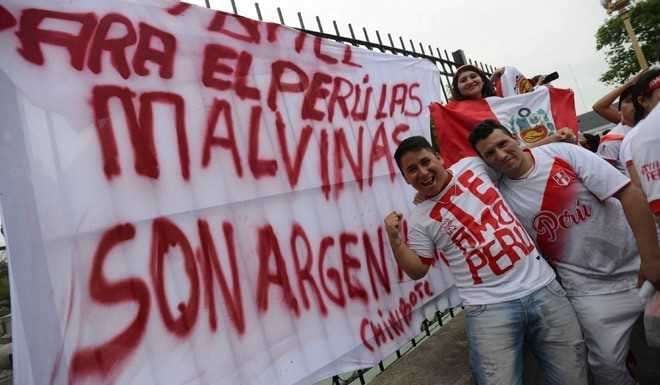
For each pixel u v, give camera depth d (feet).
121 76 5.19
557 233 6.71
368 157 8.32
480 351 6.17
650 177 5.56
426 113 10.12
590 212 6.56
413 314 8.20
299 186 6.89
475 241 6.20
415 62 10.20
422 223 6.64
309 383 6.18
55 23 4.78
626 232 6.73
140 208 5.03
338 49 8.32
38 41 4.63
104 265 4.65
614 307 6.57
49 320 4.19
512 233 6.23
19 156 4.29
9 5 4.50
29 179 4.31
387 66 9.41
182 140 5.58
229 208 5.88
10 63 4.41
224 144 6.03
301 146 7.11
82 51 4.93
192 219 5.46
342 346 6.79
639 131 5.67
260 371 5.69
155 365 4.82
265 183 6.41
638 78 6.65
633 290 6.67
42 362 4.09
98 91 4.97
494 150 6.54
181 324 5.10
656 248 5.96
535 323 6.15
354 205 7.73
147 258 4.98
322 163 7.39
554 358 6.27
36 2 4.68
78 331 4.36
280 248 6.35
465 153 9.00
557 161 6.66
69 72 4.79
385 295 7.75
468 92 9.73
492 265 6.11
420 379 7.96
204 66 6.06
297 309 6.33
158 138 5.37
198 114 5.83
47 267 4.26
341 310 6.95
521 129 9.68
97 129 4.87
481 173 6.70
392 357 9.62
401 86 9.62
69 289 4.37
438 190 6.47
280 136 6.82
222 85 6.22
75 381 4.26
